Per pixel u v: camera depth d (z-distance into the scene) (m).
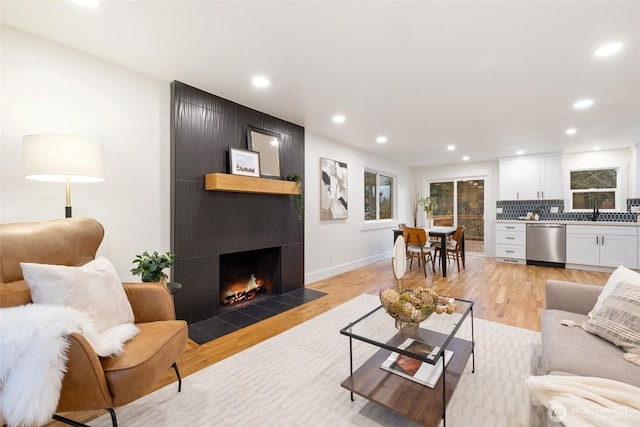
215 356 2.16
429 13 1.72
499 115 3.48
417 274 4.83
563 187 5.56
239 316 2.95
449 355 1.81
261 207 3.41
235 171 2.98
